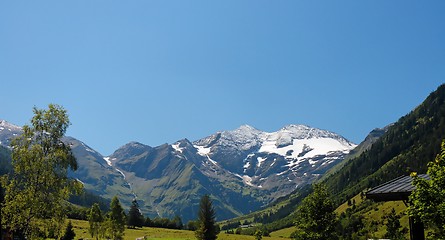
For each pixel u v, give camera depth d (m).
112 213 131.25
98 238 133.38
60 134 44.06
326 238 43.75
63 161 43.62
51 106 43.97
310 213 45.03
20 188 42.69
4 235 41.19
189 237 170.12
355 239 155.12
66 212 44.03
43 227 42.41
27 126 43.47
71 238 122.62
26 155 41.97
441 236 19.20
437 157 20.06
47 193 42.56
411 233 24.36
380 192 24.91
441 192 18.95
